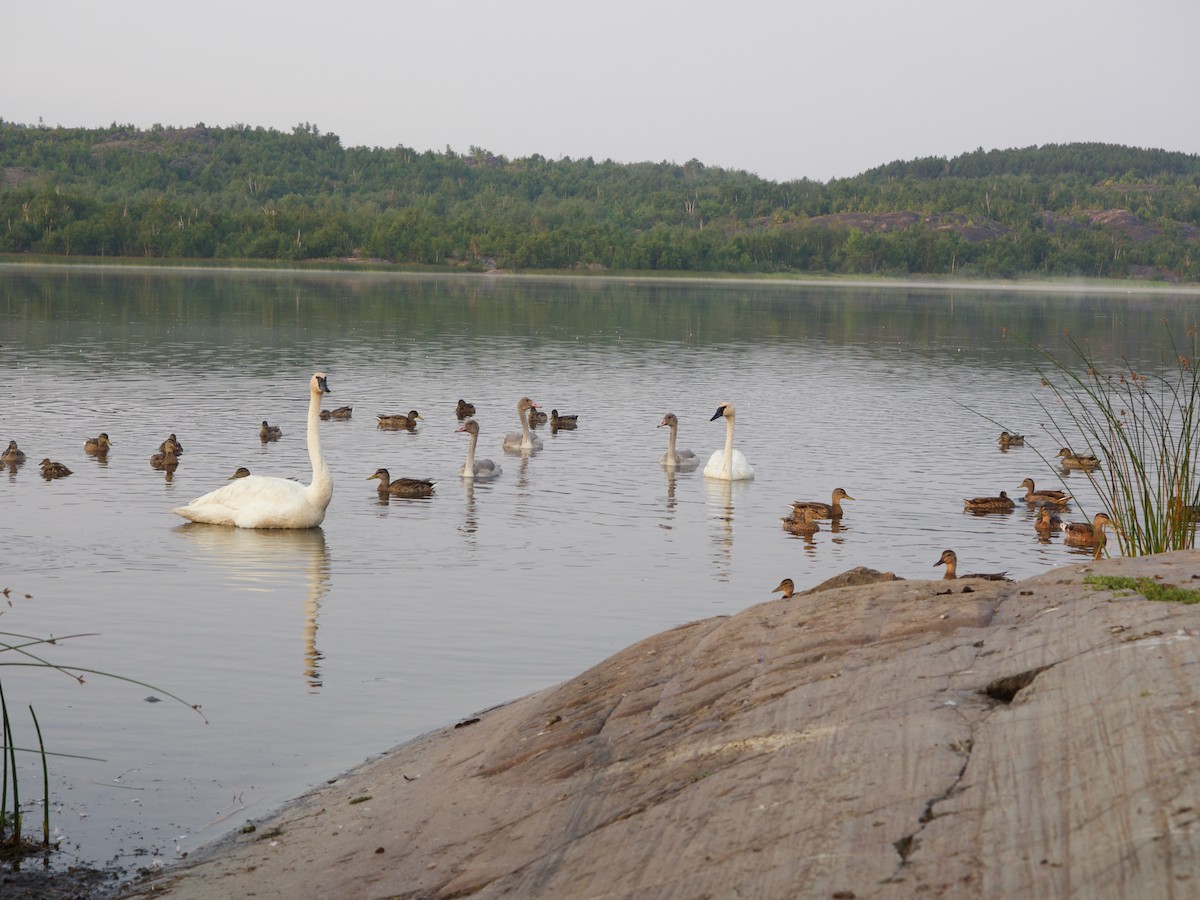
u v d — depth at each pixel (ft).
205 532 74.23
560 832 25.95
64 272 488.85
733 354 211.61
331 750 39.17
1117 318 363.15
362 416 128.98
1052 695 24.32
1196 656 24.38
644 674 33.86
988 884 18.53
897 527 79.77
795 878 20.04
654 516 82.38
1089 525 75.20
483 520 80.07
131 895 29.19
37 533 72.02
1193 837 18.07
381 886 26.73
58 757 38.52
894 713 25.38
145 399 133.08
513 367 181.68
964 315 365.81
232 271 585.22
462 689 45.50
